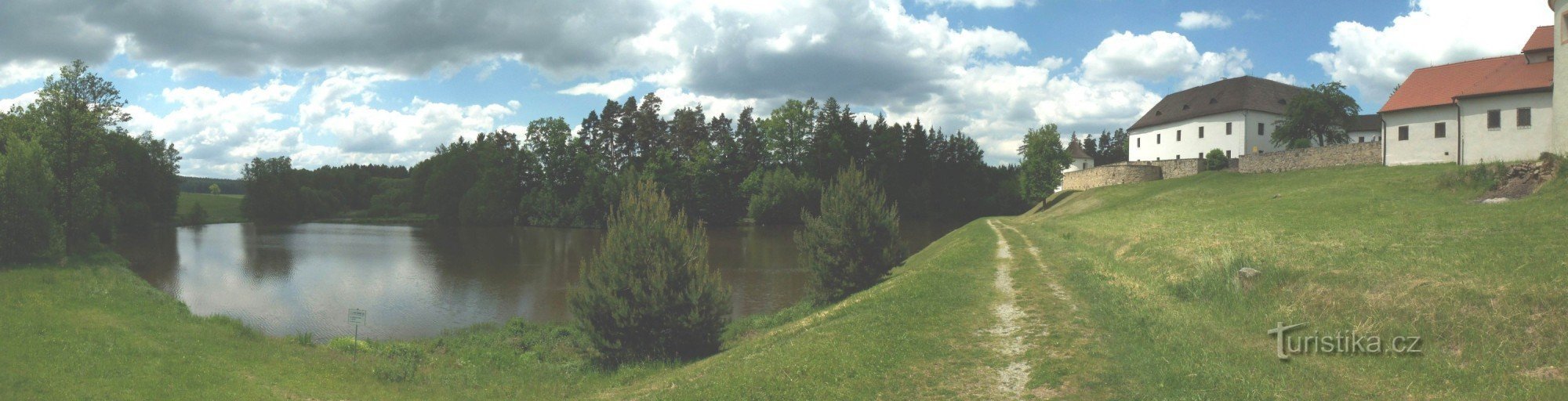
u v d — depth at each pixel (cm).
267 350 2125
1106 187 6669
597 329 2073
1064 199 7169
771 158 10962
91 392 1490
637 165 11150
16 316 2180
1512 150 3862
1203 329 1466
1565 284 1272
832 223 2859
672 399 1411
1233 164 6044
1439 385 1046
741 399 1302
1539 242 1667
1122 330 1518
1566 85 3030
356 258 5697
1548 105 3725
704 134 11531
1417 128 4488
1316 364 1177
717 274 2162
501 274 4678
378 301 3644
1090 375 1244
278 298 3738
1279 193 4225
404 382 1894
